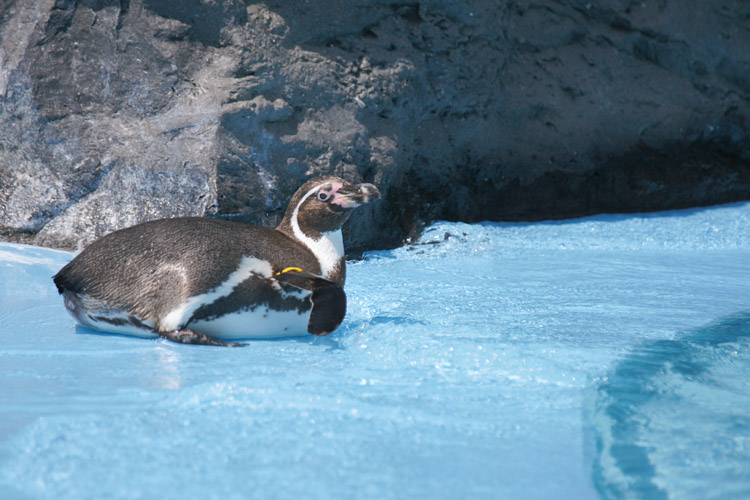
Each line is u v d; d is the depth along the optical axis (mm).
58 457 4059
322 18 13398
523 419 4836
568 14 17297
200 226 7414
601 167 17781
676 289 10164
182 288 7023
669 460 4156
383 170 13695
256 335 7449
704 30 18516
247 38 12344
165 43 12078
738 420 4863
